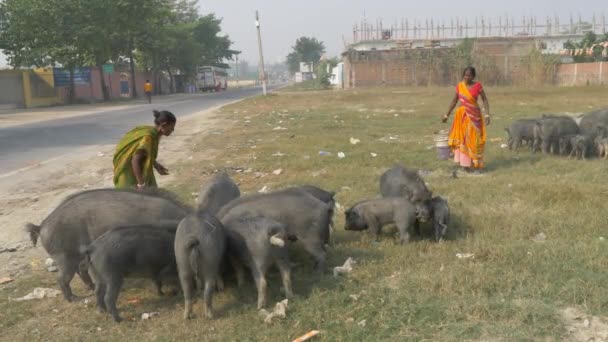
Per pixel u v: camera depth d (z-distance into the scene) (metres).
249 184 9.91
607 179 8.88
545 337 4.04
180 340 4.35
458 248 6.07
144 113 29.14
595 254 5.41
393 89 45.97
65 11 38.72
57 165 12.95
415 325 4.30
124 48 49.03
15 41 38.41
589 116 11.55
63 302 5.28
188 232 4.70
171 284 5.36
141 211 5.41
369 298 4.82
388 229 7.09
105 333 4.60
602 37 50.81
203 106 35.56
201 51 75.62
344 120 21.17
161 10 49.28
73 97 43.31
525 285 4.87
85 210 5.27
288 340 4.23
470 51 48.34
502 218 7.00
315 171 10.76
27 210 8.92
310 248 5.57
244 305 4.95
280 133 17.23
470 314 4.39
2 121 25.53
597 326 4.15
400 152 12.38
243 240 4.95
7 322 4.84
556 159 10.94
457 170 10.33
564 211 7.14
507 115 20.27
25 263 6.50
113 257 4.75
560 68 42.81
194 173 11.36
